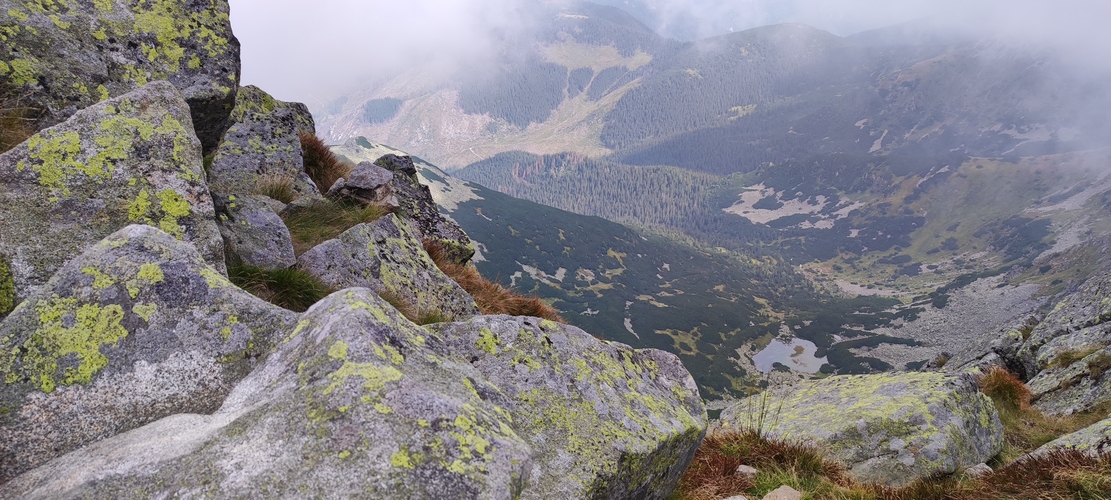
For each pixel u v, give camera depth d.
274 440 3.03
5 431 3.28
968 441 11.83
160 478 2.90
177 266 4.10
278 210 11.16
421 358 3.89
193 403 3.68
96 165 5.45
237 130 13.12
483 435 3.24
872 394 12.98
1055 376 23.17
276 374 3.61
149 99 6.18
